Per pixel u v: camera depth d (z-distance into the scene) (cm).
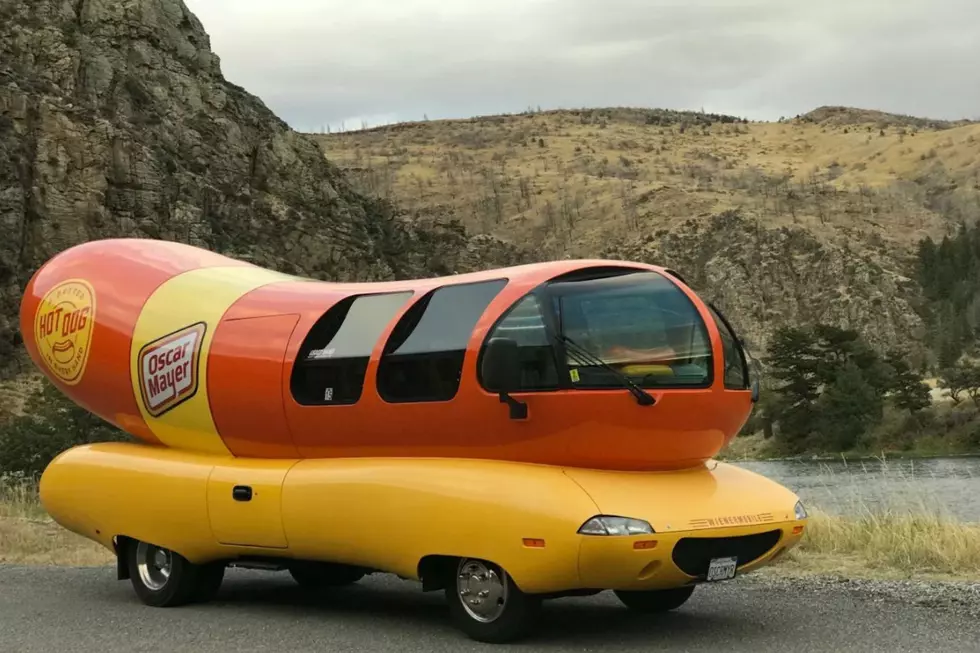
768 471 6003
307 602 888
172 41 10388
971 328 14975
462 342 728
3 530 1346
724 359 729
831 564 998
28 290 1023
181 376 875
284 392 812
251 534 810
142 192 8369
